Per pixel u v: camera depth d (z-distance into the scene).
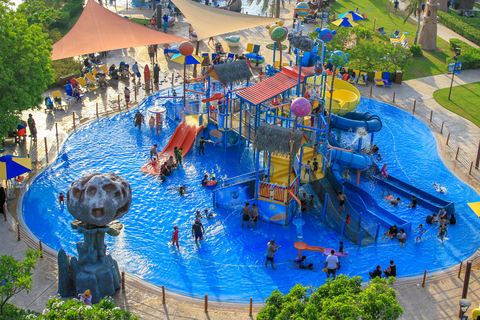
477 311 21.47
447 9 79.81
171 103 42.31
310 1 80.31
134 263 26.12
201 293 24.08
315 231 29.53
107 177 21.69
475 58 56.38
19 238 26.61
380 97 48.72
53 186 32.53
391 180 34.84
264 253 27.45
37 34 35.75
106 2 76.94
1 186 29.91
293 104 26.73
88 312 15.03
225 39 61.62
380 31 68.50
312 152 34.66
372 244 28.36
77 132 39.47
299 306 15.98
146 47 58.97
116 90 47.56
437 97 48.75
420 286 24.41
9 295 17.17
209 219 30.19
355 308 14.89
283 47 57.31
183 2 54.72
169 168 34.34
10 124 32.81
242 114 38.66
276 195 29.55
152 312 22.00
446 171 36.34
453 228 30.05
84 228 21.66
